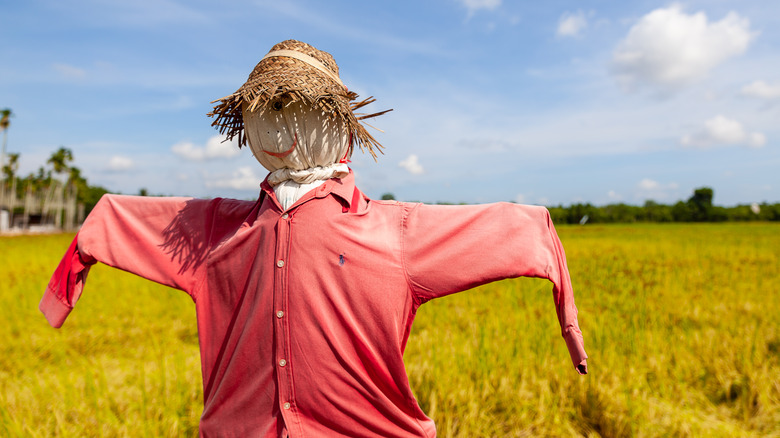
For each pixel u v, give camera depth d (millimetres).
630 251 15609
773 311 6578
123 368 4922
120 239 2203
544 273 1872
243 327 1900
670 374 4605
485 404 3898
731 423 3865
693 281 9133
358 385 1814
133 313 7254
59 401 3934
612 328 5512
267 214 1950
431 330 5922
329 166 1967
